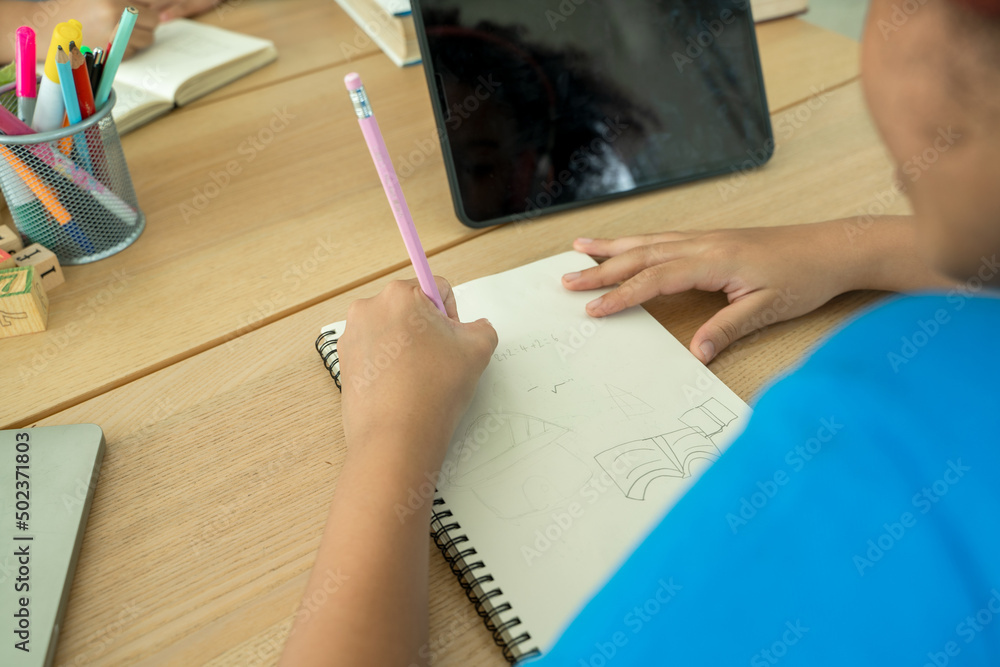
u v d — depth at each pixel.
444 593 0.49
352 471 0.49
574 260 0.75
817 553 0.31
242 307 0.72
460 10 0.77
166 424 0.61
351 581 0.43
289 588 0.49
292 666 0.40
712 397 0.60
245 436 0.59
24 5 1.07
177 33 1.15
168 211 0.85
